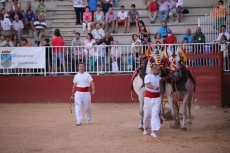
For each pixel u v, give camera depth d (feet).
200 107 85.25
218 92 85.10
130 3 113.09
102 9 109.09
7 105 88.43
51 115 74.95
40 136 56.44
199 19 100.58
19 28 106.01
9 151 48.42
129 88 89.71
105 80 90.07
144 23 106.83
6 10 114.93
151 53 59.16
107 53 91.25
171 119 68.39
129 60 90.53
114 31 106.22
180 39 104.88
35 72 91.66
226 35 95.20
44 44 94.02
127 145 50.47
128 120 69.31
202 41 93.76
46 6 113.70
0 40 96.53
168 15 107.86
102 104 89.04
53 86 90.84
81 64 64.90
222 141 52.39
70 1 112.37
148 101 54.80
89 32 103.35
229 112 78.64
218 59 85.10
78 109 64.59
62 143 52.08
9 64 90.63
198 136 55.47
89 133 58.08
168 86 58.44
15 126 64.08
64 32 108.47
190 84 59.21
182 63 58.80
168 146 49.67
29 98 91.25
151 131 56.29
